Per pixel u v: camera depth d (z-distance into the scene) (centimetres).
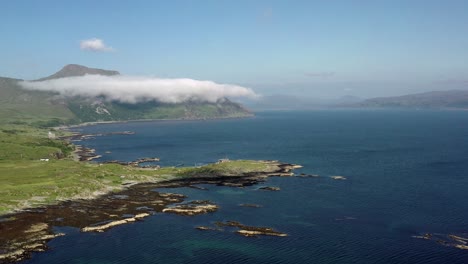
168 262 9456
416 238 10650
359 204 14038
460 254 9594
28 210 13450
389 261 9306
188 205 13988
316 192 15938
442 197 14912
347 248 10081
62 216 12862
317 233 11138
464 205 13750
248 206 13925
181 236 11081
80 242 10694
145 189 16700
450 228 11425
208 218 12619
